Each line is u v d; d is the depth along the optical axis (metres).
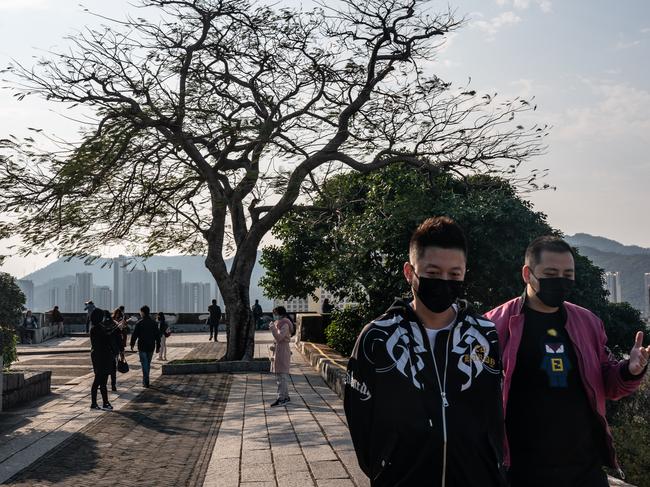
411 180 22.55
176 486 7.67
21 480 8.05
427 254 2.91
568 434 3.50
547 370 3.54
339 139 21.72
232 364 21.19
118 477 8.18
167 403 14.70
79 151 18.52
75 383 18.86
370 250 20.83
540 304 3.73
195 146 22.09
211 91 21.66
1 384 13.50
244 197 22.66
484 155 20.53
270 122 21.22
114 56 19.42
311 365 22.30
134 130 19.39
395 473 2.84
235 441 10.14
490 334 2.98
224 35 21.02
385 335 2.93
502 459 2.92
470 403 2.87
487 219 19.70
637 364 3.40
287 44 20.86
